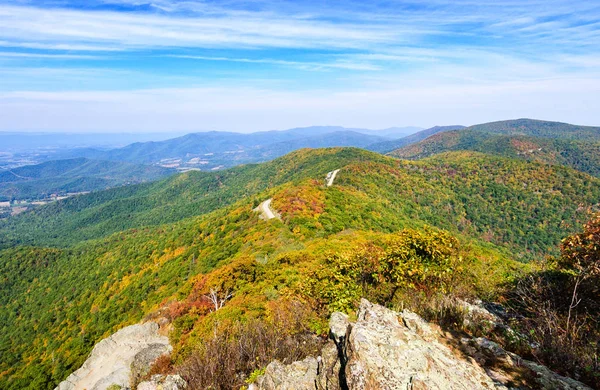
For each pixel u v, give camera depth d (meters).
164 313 30.62
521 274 8.91
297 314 11.06
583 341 5.80
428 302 8.26
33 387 39.78
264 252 37.81
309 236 43.12
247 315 15.33
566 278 7.72
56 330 61.22
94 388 16.72
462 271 9.95
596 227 7.11
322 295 11.33
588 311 6.59
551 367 5.35
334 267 11.85
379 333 5.73
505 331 6.56
